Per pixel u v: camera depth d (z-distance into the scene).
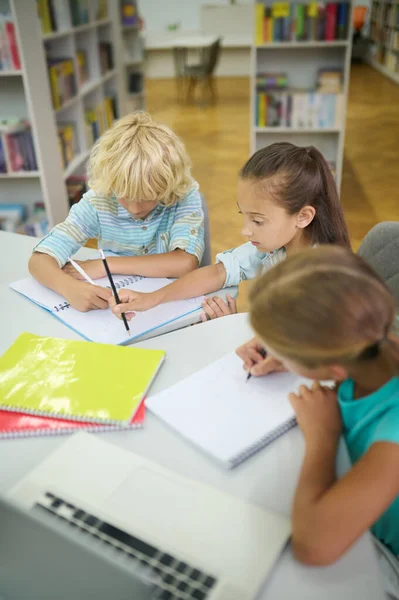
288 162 1.25
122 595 0.48
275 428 0.86
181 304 1.32
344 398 0.83
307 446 0.79
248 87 8.84
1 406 0.94
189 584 0.62
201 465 0.81
